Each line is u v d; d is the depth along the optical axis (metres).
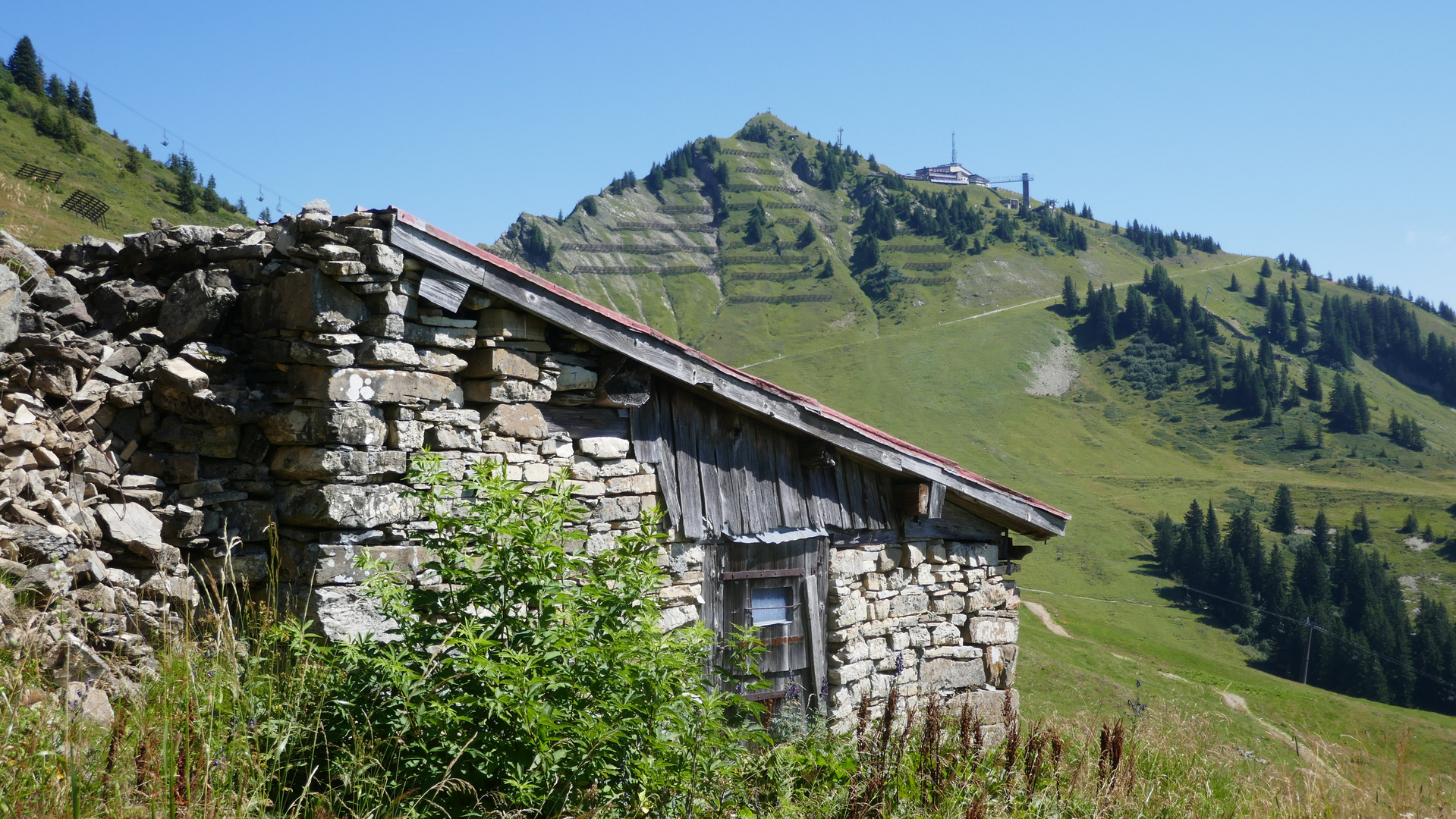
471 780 4.31
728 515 8.00
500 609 4.67
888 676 9.14
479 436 6.39
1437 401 179.12
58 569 4.76
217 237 6.28
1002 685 10.25
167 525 5.51
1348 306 198.25
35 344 5.24
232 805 3.55
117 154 85.44
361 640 4.60
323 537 5.64
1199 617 89.25
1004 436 137.50
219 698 4.09
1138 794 6.73
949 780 5.98
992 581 10.33
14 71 92.88
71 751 3.53
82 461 5.27
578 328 6.74
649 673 4.54
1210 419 151.12
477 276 6.21
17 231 9.50
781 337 198.25
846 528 8.92
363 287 5.72
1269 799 7.14
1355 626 92.19
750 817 5.06
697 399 8.01
